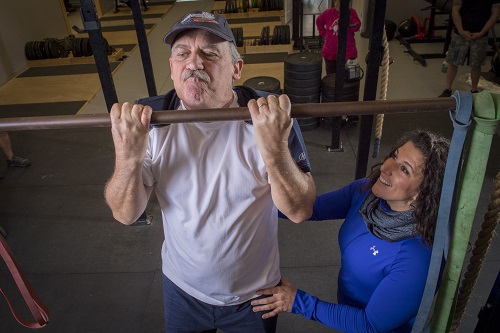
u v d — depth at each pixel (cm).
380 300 146
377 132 218
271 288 165
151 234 358
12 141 506
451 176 109
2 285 315
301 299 164
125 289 309
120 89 658
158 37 909
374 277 154
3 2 723
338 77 396
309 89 478
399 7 829
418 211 141
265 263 162
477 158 109
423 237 142
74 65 769
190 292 165
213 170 139
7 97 653
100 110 594
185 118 112
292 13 796
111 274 322
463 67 653
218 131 138
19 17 769
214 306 166
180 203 143
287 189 128
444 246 120
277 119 111
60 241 356
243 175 139
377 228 153
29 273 325
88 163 461
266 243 158
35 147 493
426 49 742
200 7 1138
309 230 350
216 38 132
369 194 162
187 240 150
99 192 413
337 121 437
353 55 509
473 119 105
